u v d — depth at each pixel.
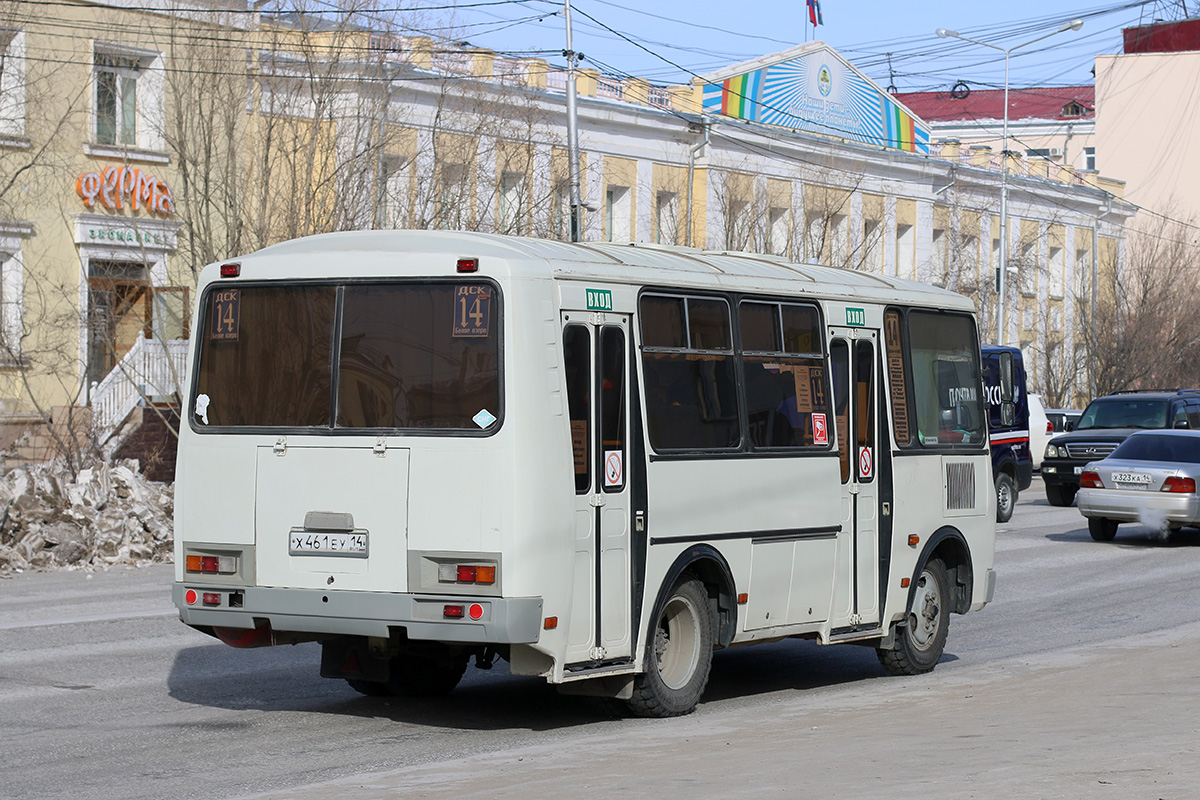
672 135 39.66
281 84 28.50
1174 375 54.25
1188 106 71.88
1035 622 15.69
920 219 48.75
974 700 10.22
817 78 44.28
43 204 27.66
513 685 11.42
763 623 10.67
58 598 16.22
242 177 28.23
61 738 9.23
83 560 19.64
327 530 9.15
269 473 9.35
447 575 8.81
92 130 28.28
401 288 9.14
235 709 10.27
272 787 7.90
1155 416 31.62
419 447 8.93
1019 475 28.23
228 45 28.41
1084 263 57.12
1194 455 23.70
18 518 19.67
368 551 9.02
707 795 6.86
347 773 8.26
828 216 42.09
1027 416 28.53
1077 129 78.81
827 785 6.97
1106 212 59.41
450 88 30.91
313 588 9.16
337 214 27.61
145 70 28.98
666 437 9.82
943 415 12.85
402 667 10.72
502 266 8.88
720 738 8.84
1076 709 9.47
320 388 9.29
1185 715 8.98
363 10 28.42
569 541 8.95
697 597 10.13
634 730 9.38
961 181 50.25
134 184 28.77
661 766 7.82
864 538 11.70
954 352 13.13
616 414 9.43
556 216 32.28
